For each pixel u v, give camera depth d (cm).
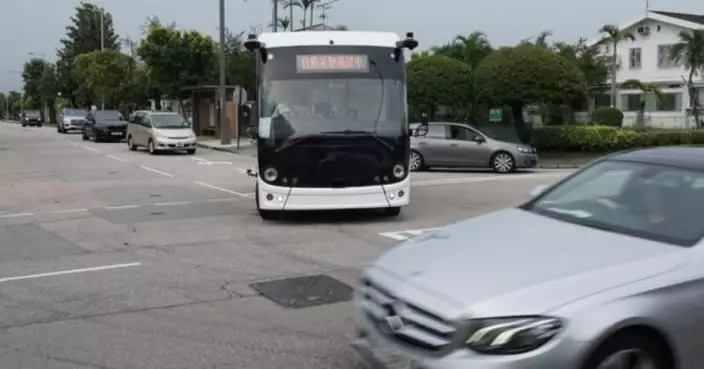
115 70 6066
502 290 371
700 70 4503
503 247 430
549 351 350
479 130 2286
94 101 7444
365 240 984
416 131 1260
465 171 2197
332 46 1126
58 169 2230
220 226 1113
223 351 544
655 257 397
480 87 2756
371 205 1098
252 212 1268
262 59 1126
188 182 1820
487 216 521
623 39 4741
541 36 4362
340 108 1105
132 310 654
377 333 406
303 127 1090
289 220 1162
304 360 524
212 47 4478
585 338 352
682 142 2991
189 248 938
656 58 4806
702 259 394
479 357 354
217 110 4053
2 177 1970
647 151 533
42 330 600
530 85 2644
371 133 1095
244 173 2081
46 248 947
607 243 424
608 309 360
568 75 2655
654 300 369
